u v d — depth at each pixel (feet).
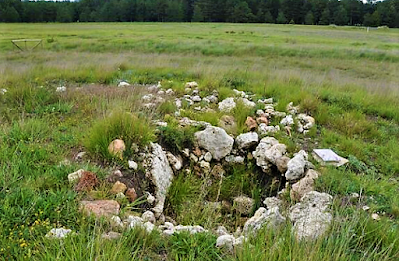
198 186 15.38
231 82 30.94
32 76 31.73
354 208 12.04
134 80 31.94
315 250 8.52
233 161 17.19
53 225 9.35
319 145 18.65
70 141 15.74
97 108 20.02
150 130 15.80
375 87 32.53
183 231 9.90
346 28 219.20
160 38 101.76
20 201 10.08
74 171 12.64
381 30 200.03
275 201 14.21
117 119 15.21
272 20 299.58
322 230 9.86
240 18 296.71
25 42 78.23
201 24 240.73
